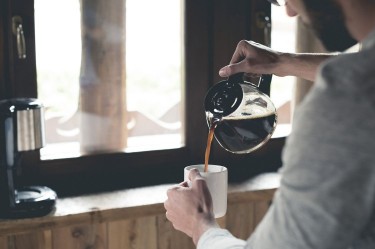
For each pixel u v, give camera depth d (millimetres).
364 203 641
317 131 659
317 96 672
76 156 1832
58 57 1784
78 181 1845
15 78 1704
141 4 1882
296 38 2113
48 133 1855
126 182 1920
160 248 1830
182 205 1015
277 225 701
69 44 1789
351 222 643
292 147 691
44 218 1559
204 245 917
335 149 642
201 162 2018
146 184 1932
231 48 1987
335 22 739
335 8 720
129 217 1672
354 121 634
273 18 2064
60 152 1857
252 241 778
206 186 1019
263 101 1204
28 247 1654
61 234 1688
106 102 1863
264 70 1259
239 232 1945
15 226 1531
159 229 1818
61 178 1815
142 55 1923
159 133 2057
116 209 1649
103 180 1884
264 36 2031
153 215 1709
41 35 1745
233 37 1985
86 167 1850
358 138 630
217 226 964
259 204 1960
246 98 1188
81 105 1843
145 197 1771
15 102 1536
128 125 1991
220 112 1178
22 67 1708
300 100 2164
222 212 1189
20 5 1677
